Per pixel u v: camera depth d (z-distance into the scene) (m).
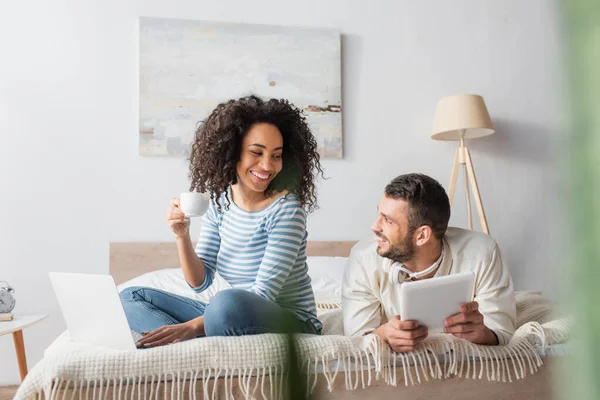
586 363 0.06
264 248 1.53
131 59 3.01
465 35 3.46
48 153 2.90
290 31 3.19
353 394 1.22
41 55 2.91
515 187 3.46
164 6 3.06
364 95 3.31
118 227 2.95
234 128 1.51
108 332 1.29
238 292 1.31
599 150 0.06
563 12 0.06
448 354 1.30
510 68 3.50
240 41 3.13
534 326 1.35
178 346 1.19
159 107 3.01
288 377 0.13
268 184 1.54
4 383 2.79
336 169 3.24
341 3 3.31
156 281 2.54
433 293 1.24
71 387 1.13
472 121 3.08
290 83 3.18
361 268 1.51
